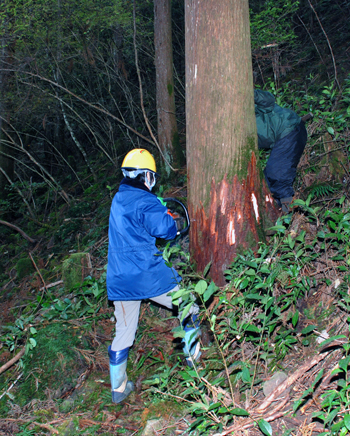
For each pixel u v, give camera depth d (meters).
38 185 8.63
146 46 8.39
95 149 10.41
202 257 3.15
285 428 2.13
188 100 3.11
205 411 2.21
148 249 2.58
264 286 2.58
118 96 9.17
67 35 7.96
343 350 2.38
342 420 1.86
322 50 6.78
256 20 5.89
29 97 8.47
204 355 2.84
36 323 3.84
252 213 3.05
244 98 2.96
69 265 4.58
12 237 8.25
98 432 2.54
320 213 3.51
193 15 2.92
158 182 6.04
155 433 2.39
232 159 2.98
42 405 2.92
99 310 3.80
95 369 3.15
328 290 2.86
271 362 2.57
